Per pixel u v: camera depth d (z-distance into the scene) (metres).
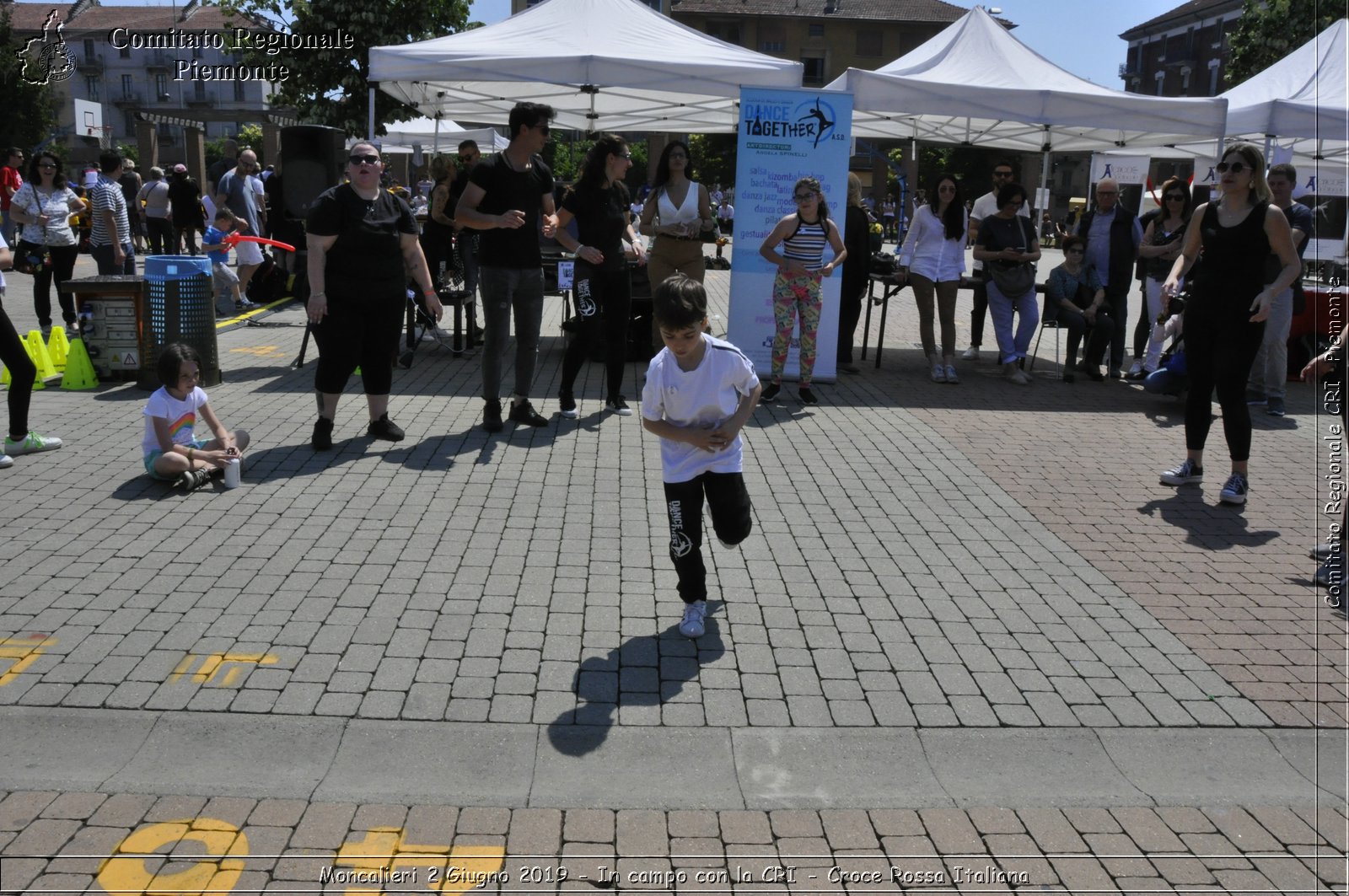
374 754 3.45
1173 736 3.74
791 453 7.14
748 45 64.31
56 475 6.05
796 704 3.83
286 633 4.20
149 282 8.14
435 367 9.65
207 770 3.35
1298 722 3.85
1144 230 10.63
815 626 4.46
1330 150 13.73
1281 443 7.86
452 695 3.79
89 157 38.66
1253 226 5.89
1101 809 3.35
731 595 4.74
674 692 3.88
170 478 5.95
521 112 6.77
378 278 6.49
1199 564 5.33
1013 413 8.60
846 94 9.23
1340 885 3.02
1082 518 5.97
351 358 6.59
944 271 9.66
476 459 6.66
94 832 3.04
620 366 7.92
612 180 7.48
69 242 11.34
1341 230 12.39
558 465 6.60
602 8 10.30
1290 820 3.33
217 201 13.38
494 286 7.06
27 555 4.88
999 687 4.01
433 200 10.11
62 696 3.69
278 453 6.65
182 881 2.87
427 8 17.94
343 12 17.38
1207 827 3.28
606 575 4.91
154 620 4.27
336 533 5.31
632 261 9.20
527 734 3.58
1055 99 9.61
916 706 3.85
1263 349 8.82
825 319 9.45
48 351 8.86
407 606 4.49
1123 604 4.80
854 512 5.96
